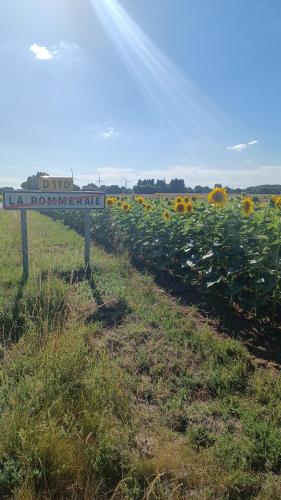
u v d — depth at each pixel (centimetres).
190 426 347
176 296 735
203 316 622
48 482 273
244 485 282
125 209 1330
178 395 393
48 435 290
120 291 707
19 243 1235
